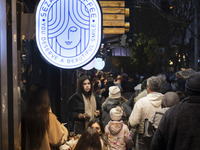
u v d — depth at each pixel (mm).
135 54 36594
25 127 4199
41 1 4355
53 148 4387
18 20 4078
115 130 5816
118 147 5840
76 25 4426
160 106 5574
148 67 37531
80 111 6738
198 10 27016
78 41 4422
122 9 8211
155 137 3322
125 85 9438
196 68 24484
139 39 36969
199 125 3127
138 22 35906
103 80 16531
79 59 4430
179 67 37188
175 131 3182
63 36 4410
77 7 4426
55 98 6801
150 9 32938
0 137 2715
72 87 12805
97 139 3988
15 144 3154
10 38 3160
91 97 6863
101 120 6934
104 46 14953
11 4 3217
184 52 37375
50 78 6711
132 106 8125
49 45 4395
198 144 3090
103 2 8219
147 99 5598
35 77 6215
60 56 4410
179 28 37250
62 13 4391
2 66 2795
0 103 2719
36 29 4355
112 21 8219
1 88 2750
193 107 3188
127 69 35031
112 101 6812
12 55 3137
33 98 4219
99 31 4430
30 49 5984
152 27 36531
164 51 38812
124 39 10414
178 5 29359
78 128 6668
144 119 5598
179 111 3209
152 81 5609
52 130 4207
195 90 3213
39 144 4137
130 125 5770
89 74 21938
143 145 5684
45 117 4172
